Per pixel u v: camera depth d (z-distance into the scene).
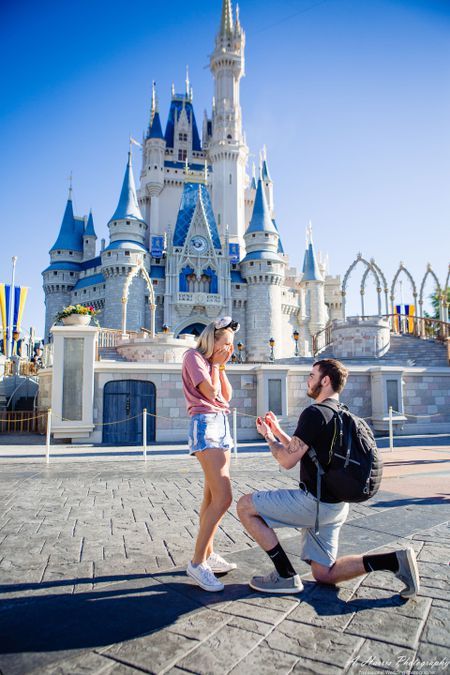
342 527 5.00
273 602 3.19
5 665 2.45
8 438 16.72
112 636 2.75
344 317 31.38
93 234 72.69
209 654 2.54
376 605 3.12
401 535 4.68
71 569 3.88
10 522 5.44
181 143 85.38
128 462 11.05
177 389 16.42
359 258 31.78
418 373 18.80
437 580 3.53
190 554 4.26
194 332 65.56
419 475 8.41
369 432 3.26
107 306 60.34
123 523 5.38
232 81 83.69
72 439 14.95
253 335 64.25
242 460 11.39
